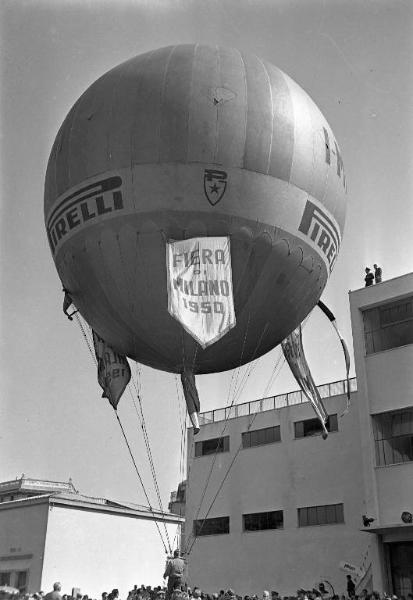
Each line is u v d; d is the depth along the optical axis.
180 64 18.44
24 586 39.22
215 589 40.34
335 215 20.06
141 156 17.48
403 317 32.84
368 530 29.50
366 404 32.41
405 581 29.23
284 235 18.30
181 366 20.22
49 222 19.81
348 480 36.56
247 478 41.31
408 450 30.80
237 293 18.31
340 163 20.47
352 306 34.50
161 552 45.12
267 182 17.84
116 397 21.22
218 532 41.88
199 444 45.12
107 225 17.84
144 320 18.77
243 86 18.33
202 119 17.48
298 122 18.73
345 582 34.91
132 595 29.78
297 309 20.34
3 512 42.56
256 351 20.98
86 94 19.53
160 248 17.62
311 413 39.53
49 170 19.70
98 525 42.41
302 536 37.47
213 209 17.47
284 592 37.22
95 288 19.02
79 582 40.50
